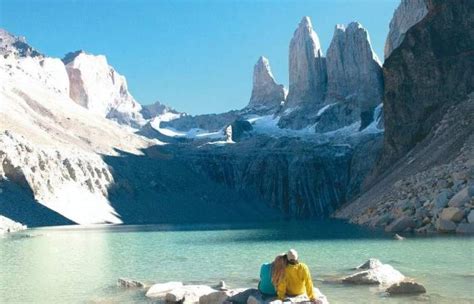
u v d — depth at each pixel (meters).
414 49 116.12
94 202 121.75
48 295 19.44
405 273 21.70
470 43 111.50
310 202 191.88
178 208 143.12
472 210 39.81
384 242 36.91
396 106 114.19
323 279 21.44
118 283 21.67
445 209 41.72
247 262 29.52
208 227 84.12
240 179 194.62
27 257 34.56
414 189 55.34
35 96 181.12
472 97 85.56
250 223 108.81
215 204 162.38
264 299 14.90
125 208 128.12
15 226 80.50
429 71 110.88
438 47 113.44
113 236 59.31
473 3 117.00
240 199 178.25
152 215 131.75
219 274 24.72
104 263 30.45
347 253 31.52
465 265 23.58
